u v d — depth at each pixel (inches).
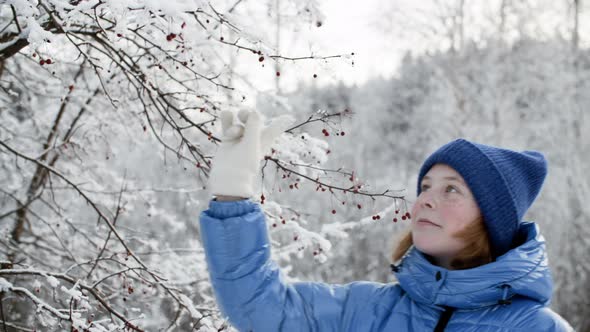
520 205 65.7
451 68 541.0
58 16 116.6
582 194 484.7
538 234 66.6
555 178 499.5
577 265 471.2
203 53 160.7
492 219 63.8
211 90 160.9
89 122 205.2
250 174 59.0
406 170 733.9
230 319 59.4
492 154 65.6
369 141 900.6
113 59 126.6
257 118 60.4
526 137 553.6
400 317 62.5
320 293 64.9
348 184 144.1
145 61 169.9
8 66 206.8
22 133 226.8
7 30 126.7
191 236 295.7
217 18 113.6
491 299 60.1
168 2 93.1
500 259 60.5
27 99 219.1
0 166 221.1
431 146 594.6
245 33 114.7
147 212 222.2
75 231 206.4
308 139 137.6
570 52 579.5
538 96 576.4
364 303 64.6
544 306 62.1
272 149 134.3
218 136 145.6
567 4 587.2
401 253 72.9
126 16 99.2
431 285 61.3
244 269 57.3
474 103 559.5
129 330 129.6
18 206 211.5
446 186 65.2
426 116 731.4
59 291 200.4
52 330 137.8
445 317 60.4
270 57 120.0
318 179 131.5
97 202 221.8
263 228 58.7
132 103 180.7
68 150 209.3
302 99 198.8
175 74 155.3
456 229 63.3
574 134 539.2
